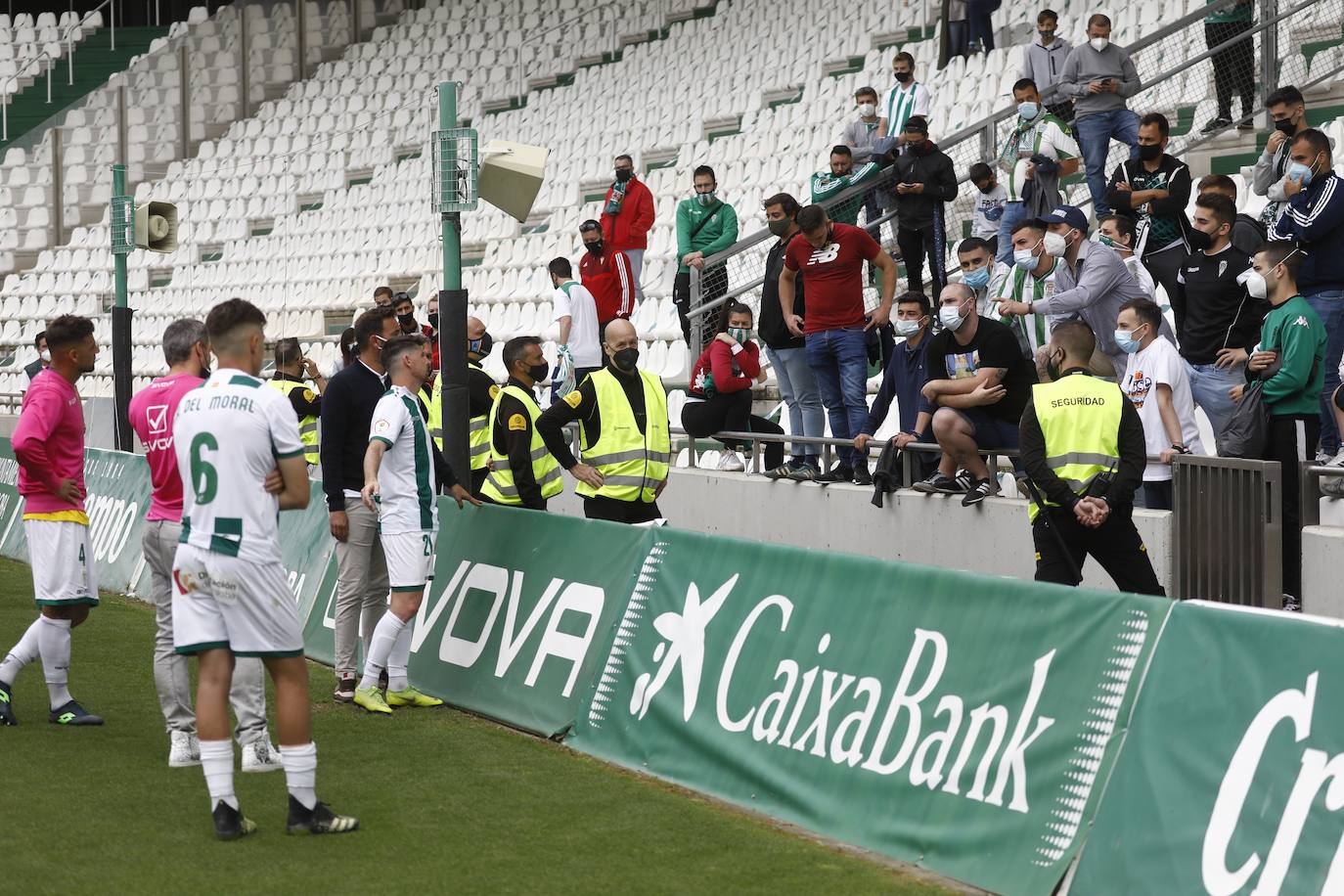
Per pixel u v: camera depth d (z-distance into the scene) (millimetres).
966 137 36688
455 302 23750
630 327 23281
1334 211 22453
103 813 15664
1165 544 20844
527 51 74625
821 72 60125
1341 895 10422
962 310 22266
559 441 23016
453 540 22641
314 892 13078
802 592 16375
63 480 19500
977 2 50500
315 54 81938
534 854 14172
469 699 20859
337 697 21453
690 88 64312
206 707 14742
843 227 27297
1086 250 23766
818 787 15188
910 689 14648
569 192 61375
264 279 65812
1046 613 13508
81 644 25844
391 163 70750
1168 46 43094
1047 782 12898
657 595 18406
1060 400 18156
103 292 70000
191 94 78562
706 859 14023
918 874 13570
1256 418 19812
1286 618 11430
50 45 89375
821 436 29422
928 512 24516
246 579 14547
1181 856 11602
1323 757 10875
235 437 14578
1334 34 38781
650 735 17594
